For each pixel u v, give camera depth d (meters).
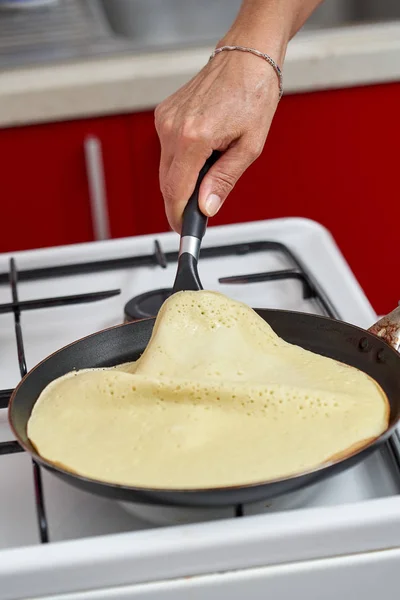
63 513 0.73
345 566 0.67
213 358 0.76
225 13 1.93
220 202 0.91
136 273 1.07
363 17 1.93
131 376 0.73
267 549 0.67
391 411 0.72
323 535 0.67
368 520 0.67
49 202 1.61
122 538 0.66
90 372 0.77
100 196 1.60
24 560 0.65
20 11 1.84
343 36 1.61
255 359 0.77
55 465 0.67
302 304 0.98
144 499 0.65
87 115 1.52
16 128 1.53
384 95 1.60
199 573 0.67
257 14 0.99
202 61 1.53
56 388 0.76
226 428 0.70
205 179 0.90
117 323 0.98
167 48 1.59
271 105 0.96
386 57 1.55
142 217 1.66
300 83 1.55
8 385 0.88
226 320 0.78
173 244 1.11
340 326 0.83
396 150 1.65
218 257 1.09
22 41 1.66
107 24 1.78
